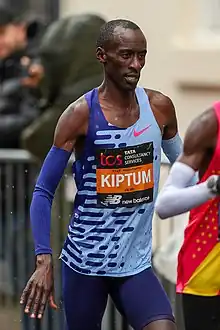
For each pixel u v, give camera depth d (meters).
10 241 19.84
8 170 19.41
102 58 11.38
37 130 17.77
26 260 19.86
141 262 11.89
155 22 23.20
